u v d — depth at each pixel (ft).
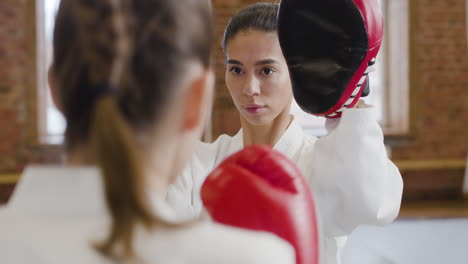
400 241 11.76
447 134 18.11
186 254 1.35
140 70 1.34
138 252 1.31
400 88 18.25
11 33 16.35
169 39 1.37
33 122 16.57
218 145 4.09
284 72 3.36
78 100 1.35
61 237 1.35
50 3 17.22
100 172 1.32
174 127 1.44
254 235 1.48
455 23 17.90
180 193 3.77
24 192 1.45
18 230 1.37
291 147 3.67
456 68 18.02
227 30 3.54
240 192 2.09
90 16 1.37
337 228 3.28
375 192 3.00
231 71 3.43
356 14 2.69
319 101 2.85
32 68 16.49
